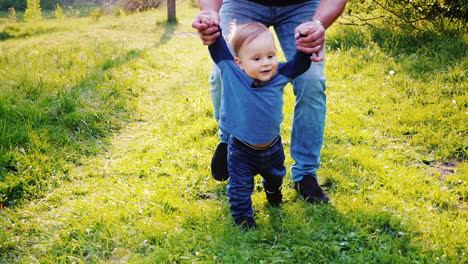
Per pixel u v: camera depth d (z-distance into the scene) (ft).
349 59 22.81
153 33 43.86
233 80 8.25
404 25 26.03
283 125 14.94
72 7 85.10
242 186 8.67
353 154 12.51
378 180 11.19
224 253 8.09
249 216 8.87
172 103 17.97
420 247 8.28
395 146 13.46
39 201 10.21
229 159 8.82
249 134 8.29
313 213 9.37
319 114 9.90
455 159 12.71
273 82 8.15
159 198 10.16
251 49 7.89
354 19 29.81
